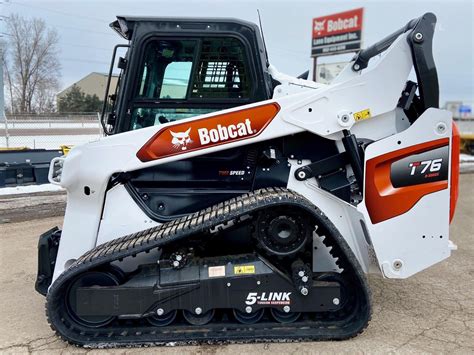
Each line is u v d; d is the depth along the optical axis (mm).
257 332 2803
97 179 2830
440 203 2852
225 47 2949
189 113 3018
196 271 2750
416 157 2834
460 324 3121
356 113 2861
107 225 2953
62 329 2752
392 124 2963
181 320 2895
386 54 2852
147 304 2723
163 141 2787
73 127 17484
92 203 2902
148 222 2979
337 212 3000
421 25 2791
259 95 2965
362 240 3010
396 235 2861
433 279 4047
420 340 2877
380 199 2832
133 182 2994
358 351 2721
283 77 3164
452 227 6164
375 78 2857
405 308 3396
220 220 2605
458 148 2953
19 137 15680
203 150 2799
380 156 2816
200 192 3023
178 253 2746
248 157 3002
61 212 6848
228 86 2996
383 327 3061
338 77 3033
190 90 2988
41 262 3078
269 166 3006
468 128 22125
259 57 2936
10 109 37281
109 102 3254
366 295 2730
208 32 2904
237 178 3023
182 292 2723
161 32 2887
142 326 2854
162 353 2705
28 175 9172
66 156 2861
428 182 2852
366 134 2959
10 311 3391
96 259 2633
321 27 25016
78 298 2715
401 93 2912
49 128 17297
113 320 2832
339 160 2928
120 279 2807
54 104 38469
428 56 2824
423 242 2871
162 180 2998
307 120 2828
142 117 3020
